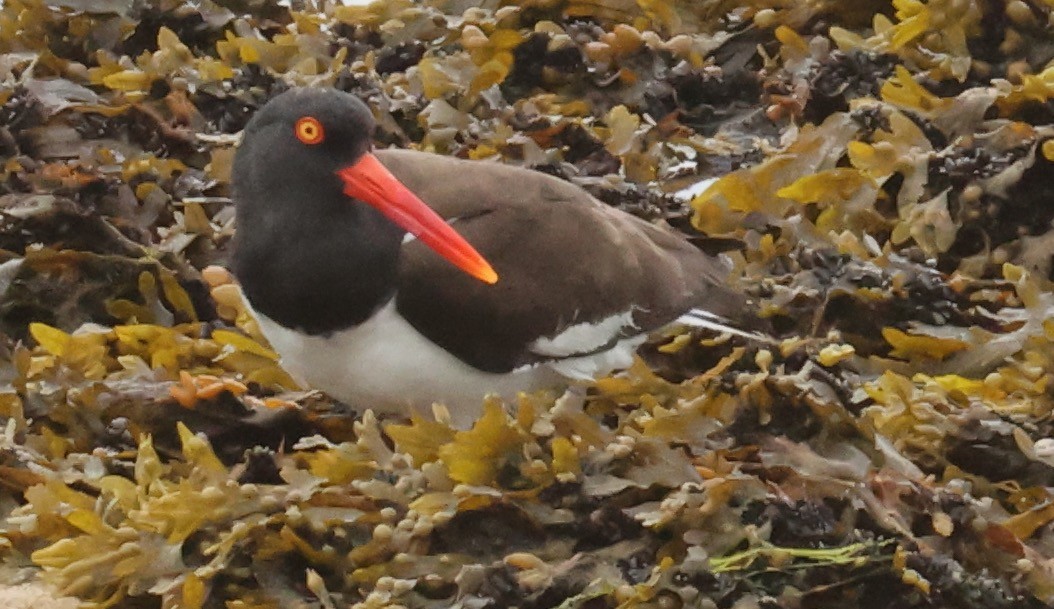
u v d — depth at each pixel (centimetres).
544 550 944
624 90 1494
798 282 1185
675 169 1418
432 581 923
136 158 1348
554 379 1139
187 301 1223
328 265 1052
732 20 1565
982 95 1319
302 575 954
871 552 916
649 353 1205
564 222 1137
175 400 1086
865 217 1266
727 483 930
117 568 941
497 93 1423
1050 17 1396
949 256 1267
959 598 908
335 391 1105
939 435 1026
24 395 1111
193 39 1545
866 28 1537
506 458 958
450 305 1069
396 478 990
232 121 1408
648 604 895
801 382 977
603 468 962
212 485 959
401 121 1394
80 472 1043
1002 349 1123
